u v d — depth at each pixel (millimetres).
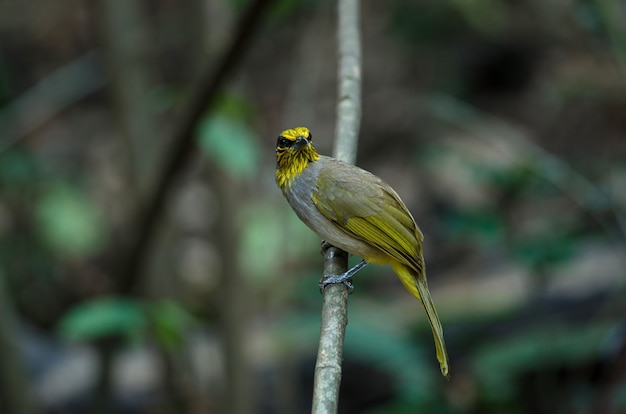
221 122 8547
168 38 18672
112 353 9062
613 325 10445
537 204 13125
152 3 19094
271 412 11695
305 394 12414
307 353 12703
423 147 17406
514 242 10461
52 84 16781
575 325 11195
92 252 16328
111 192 17109
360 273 13445
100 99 19875
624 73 10852
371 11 20516
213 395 10477
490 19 19109
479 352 10992
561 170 10969
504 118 18375
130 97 9758
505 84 19422
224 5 9680
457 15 19031
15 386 8961
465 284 13938
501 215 10688
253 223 13164
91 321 8031
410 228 6500
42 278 16000
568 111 17891
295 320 11500
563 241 10031
